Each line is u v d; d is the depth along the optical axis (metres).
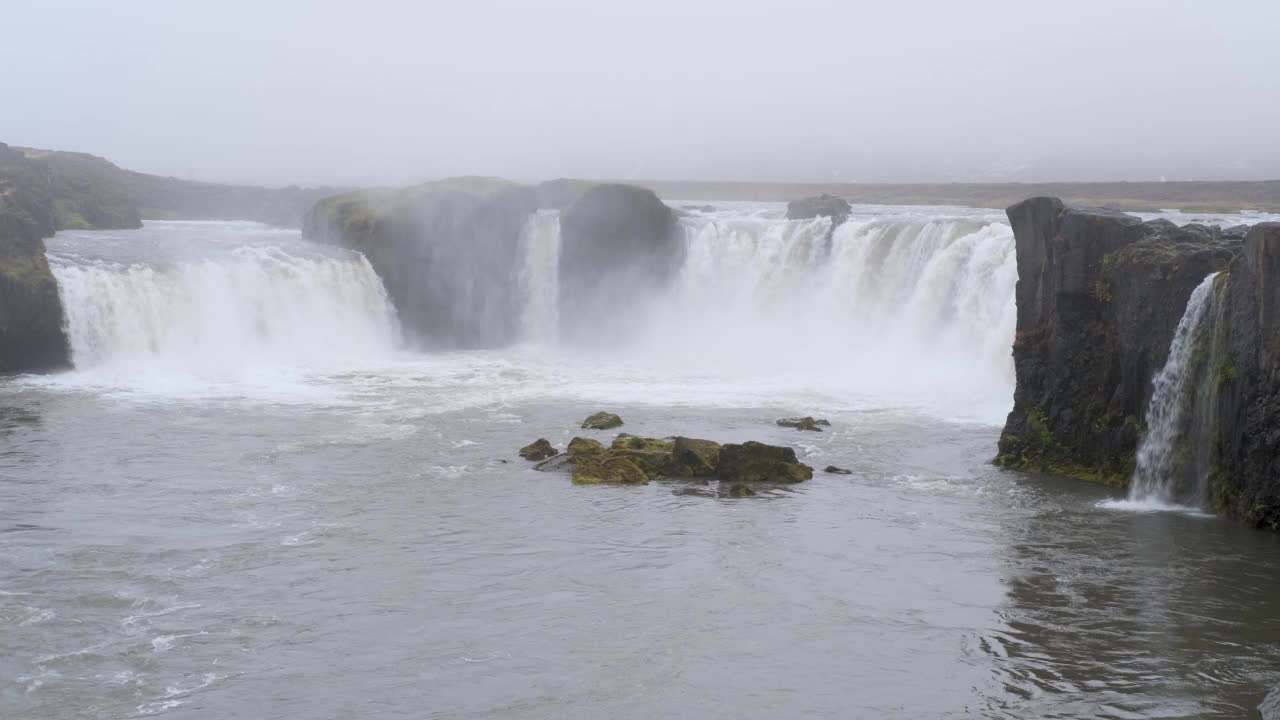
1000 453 42.12
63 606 27.70
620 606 28.03
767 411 51.47
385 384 58.41
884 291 67.19
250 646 25.58
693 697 23.30
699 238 75.75
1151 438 37.53
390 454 42.91
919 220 67.62
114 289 62.16
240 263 68.19
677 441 40.72
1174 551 31.84
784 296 72.06
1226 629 26.41
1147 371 38.06
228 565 30.66
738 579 29.91
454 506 36.31
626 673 24.34
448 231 75.25
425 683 23.83
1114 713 22.47
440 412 50.94
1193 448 36.12
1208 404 35.34
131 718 22.30
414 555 31.61
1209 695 23.14
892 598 28.59
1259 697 23.03
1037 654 25.22
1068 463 40.59
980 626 26.78
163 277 64.50
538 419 49.59
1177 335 36.69
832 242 70.81
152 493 37.34
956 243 62.06
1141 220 40.06
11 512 35.09
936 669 24.56
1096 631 26.45
